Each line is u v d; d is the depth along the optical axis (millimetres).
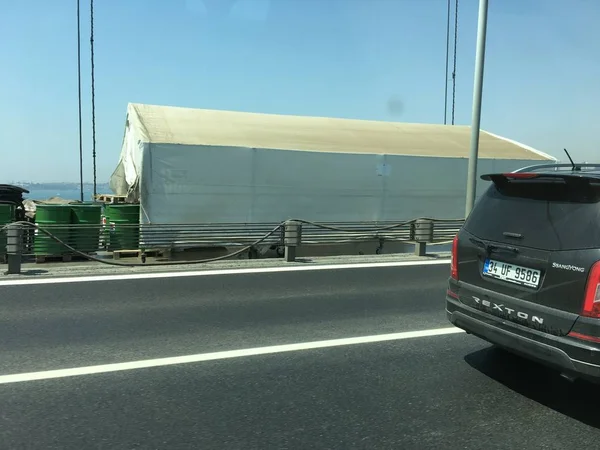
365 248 13391
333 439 3270
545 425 3502
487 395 3973
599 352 3207
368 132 16609
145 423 3441
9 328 5457
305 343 5137
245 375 4305
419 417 3590
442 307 6621
